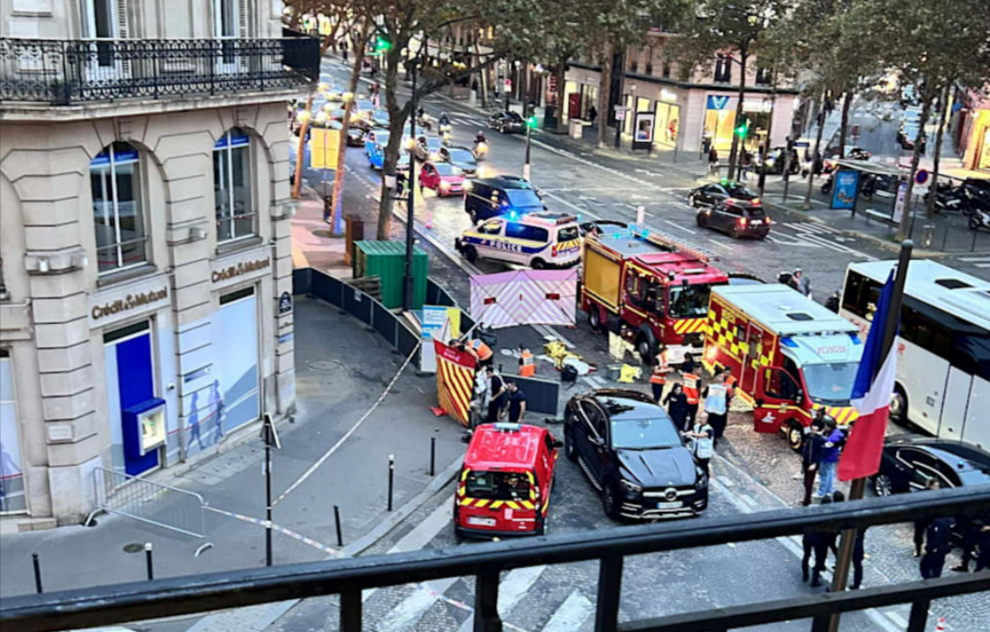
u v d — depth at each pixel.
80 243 16.67
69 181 16.22
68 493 17.11
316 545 16.69
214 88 18.42
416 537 17.45
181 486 18.91
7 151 15.62
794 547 16.75
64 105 15.31
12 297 16.30
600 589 2.33
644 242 30.70
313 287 32.47
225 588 2.02
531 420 23.38
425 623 13.96
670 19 36.31
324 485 19.23
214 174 19.86
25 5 15.40
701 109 69.19
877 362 12.66
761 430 22.22
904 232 44.06
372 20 37.50
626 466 18.39
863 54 41.06
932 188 47.41
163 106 17.27
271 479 19.42
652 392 24.56
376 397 24.17
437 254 38.78
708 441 19.53
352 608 2.14
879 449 12.94
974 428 21.95
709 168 60.56
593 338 30.06
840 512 2.51
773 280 36.19
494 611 2.25
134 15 17.22
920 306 23.59
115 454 18.25
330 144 40.53
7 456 16.89
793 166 62.03
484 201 41.91
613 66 79.19
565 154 66.25
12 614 1.84
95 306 17.08
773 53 50.72
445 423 22.69
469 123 78.25
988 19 36.31
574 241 37.22
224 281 20.11
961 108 65.75
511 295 27.25
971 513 2.64
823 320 23.41
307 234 40.94
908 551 16.59
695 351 27.23
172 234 18.47
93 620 1.92
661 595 15.12
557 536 2.29
